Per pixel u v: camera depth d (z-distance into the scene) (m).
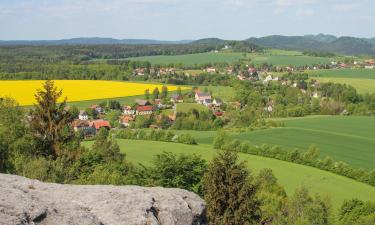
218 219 24.98
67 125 37.16
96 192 12.59
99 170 34.59
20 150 35.16
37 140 35.03
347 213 46.66
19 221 9.85
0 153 33.47
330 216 46.19
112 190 12.84
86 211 11.49
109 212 11.72
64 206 11.37
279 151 72.44
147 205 12.36
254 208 25.27
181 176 33.41
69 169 31.97
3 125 37.84
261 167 66.56
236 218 24.70
